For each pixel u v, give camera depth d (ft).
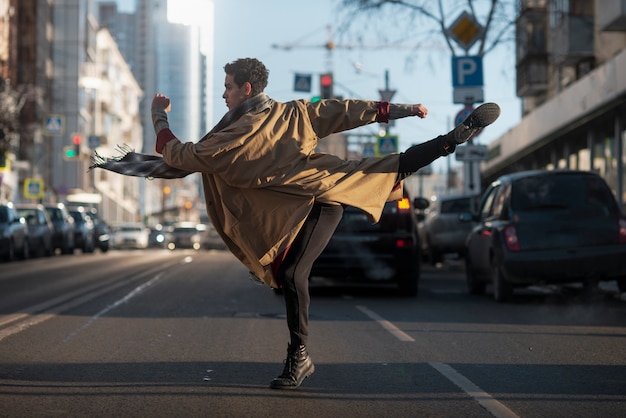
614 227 48.70
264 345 32.91
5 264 99.09
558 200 49.44
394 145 129.70
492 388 24.80
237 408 21.91
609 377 26.55
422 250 111.04
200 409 21.79
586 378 26.37
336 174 22.25
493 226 51.44
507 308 47.57
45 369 27.45
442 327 38.83
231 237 22.65
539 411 21.88
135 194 420.77
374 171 22.43
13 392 23.76
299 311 23.57
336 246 54.03
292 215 22.06
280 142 22.04
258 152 21.88
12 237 103.09
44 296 54.49
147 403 22.44
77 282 67.36
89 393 23.67
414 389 24.59
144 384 24.99
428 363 29.07
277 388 24.29
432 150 22.02
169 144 22.18
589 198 49.49
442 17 105.60
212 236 197.16
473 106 81.25
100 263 102.32
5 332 36.27
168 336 35.42
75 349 31.71
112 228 208.74
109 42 336.49
